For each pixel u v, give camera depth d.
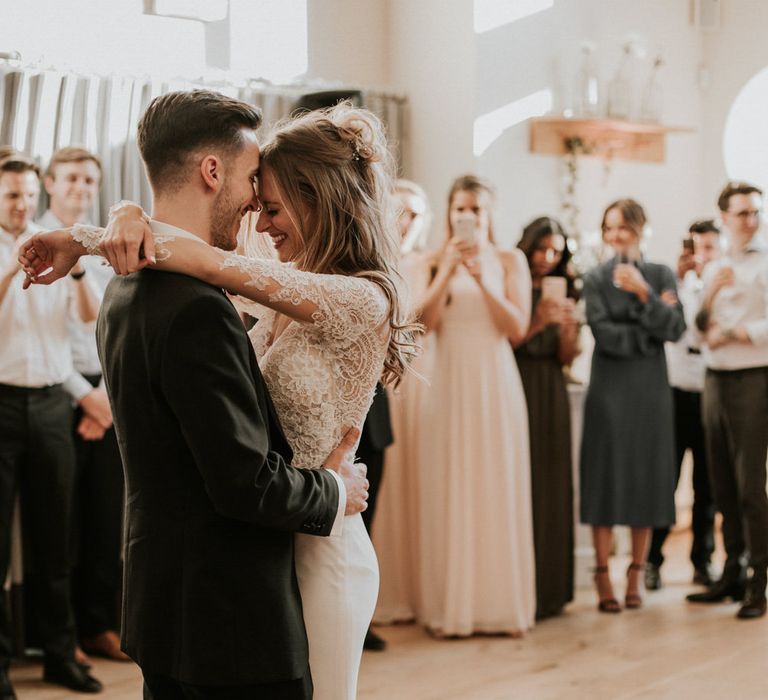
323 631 1.74
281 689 1.60
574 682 3.51
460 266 4.06
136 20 4.64
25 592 3.83
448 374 4.05
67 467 3.57
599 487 4.34
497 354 4.05
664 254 6.06
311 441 1.74
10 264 3.41
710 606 4.46
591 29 5.54
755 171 6.21
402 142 5.30
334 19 5.26
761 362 4.25
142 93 4.37
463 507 4.02
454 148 5.13
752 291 4.27
